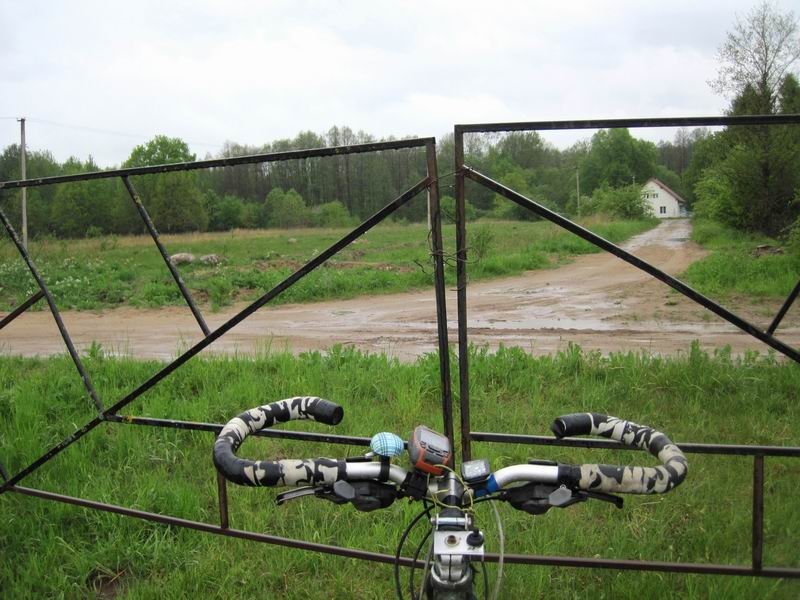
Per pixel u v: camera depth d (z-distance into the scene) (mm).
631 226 44969
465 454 2910
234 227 63094
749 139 27984
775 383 6164
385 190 68438
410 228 50188
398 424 5555
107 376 7070
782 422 5340
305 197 70812
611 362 6980
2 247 23094
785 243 22125
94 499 4203
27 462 4785
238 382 6570
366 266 21062
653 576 3242
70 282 16766
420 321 12070
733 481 4215
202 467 4773
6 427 5566
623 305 13078
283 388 6355
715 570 2721
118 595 3369
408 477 2062
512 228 37781
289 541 3104
